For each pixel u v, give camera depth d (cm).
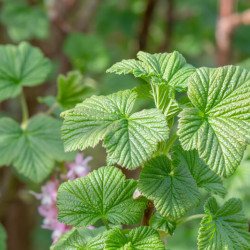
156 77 61
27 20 137
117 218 62
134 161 58
